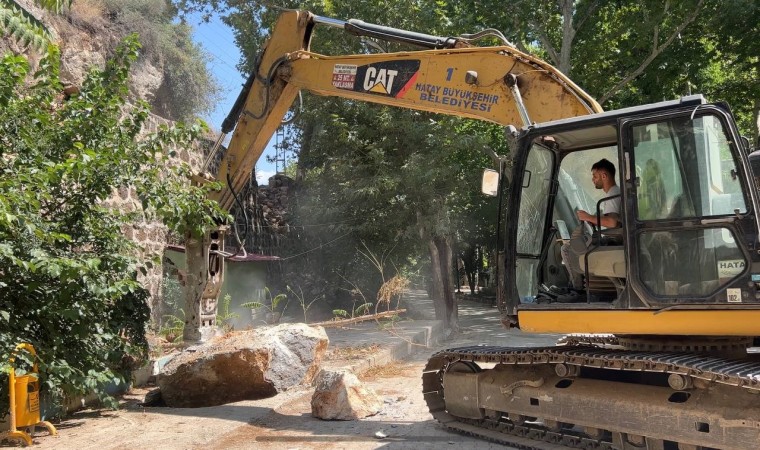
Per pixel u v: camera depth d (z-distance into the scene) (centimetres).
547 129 626
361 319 1273
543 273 670
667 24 1862
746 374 494
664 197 555
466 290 4300
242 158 941
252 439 658
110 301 729
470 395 682
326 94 887
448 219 1565
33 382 633
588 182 671
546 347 682
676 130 556
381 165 1614
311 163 1908
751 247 518
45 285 675
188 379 802
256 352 818
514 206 635
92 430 682
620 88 1927
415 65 812
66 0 988
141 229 1228
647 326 559
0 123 677
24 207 639
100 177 723
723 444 514
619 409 573
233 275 1548
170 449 615
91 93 752
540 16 1864
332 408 737
